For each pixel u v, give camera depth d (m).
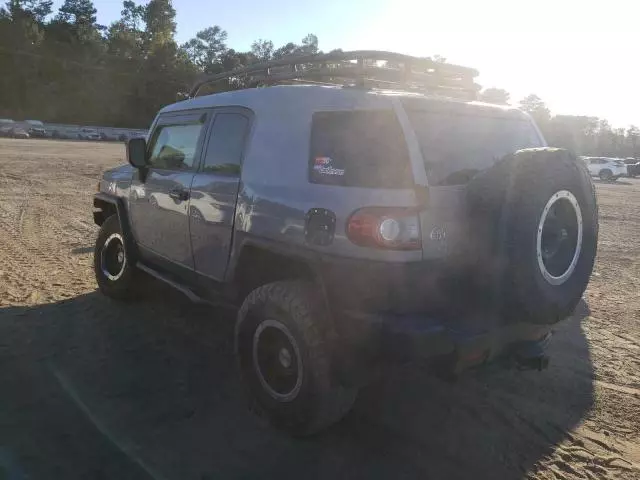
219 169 4.14
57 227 9.86
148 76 102.12
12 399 3.81
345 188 3.19
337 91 3.51
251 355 3.66
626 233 12.29
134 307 5.71
